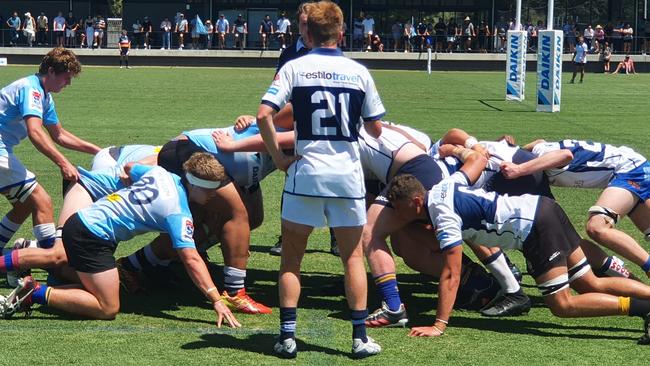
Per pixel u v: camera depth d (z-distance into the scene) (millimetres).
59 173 12867
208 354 5723
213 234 7551
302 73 5488
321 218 5578
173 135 17297
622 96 29469
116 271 6484
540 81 23422
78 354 5676
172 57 47375
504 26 48844
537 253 6180
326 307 6973
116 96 26531
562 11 52344
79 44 49000
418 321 6637
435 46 48312
